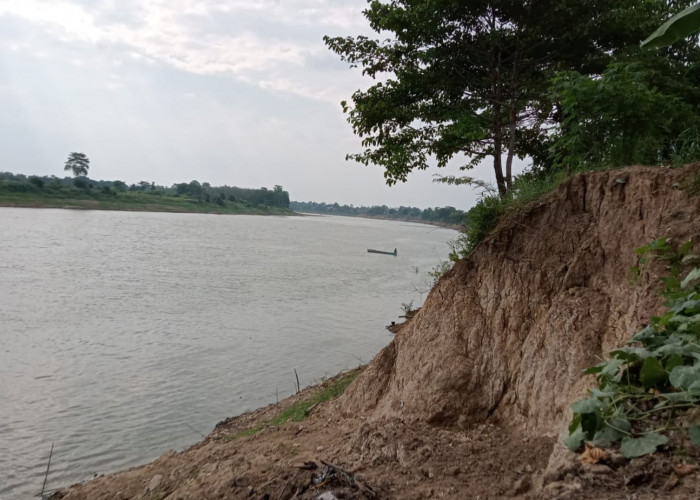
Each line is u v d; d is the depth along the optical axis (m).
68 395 12.72
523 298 5.87
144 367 15.03
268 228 105.94
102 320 20.77
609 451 2.95
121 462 9.44
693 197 4.67
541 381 5.01
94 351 16.50
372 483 4.08
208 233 78.75
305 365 15.41
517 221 6.37
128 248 49.91
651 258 4.63
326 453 5.30
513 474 3.96
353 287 32.22
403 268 44.38
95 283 29.69
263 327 20.39
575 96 6.60
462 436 4.99
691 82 9.45
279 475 4.52
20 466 9.27
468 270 6.71
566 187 6.03
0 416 11.37
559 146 7.75
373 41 10.53
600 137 6.64
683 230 4.51
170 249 51.75
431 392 5.81
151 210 138.75
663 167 5.26
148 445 10.12
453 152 11.34
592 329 4.87
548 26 9.48
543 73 10.40
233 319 21.80
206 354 16.48
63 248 46.19
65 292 26.33
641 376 3.22
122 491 6.52
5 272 31.47
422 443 4.75
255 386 13.49
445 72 10.20
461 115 10.14
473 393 5.69
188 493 5.08
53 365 15.00
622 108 6.33
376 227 148.00
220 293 28.31
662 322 3.56
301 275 37.44
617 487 2.71
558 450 3.32
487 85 10.48
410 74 10.27
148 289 28.53
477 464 4.27
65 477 8.91
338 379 10.84
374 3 10.45
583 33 9.40
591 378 4.26
